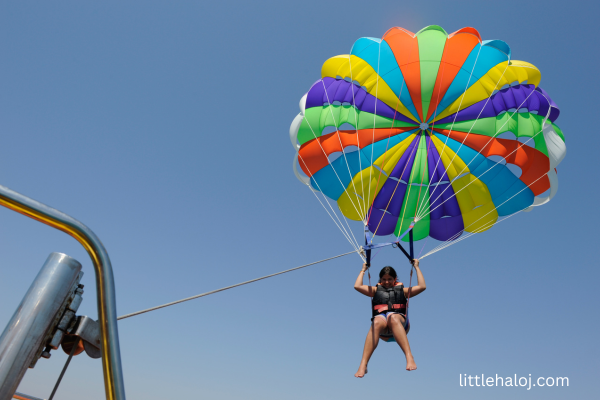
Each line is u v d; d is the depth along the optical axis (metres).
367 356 5.39
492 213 7.68
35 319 1.26
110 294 1.31
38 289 1.30
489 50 7.12
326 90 7.58
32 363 1.27
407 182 7.79
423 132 7.71
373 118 7.50
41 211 1.22
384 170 7.67
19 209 1.22
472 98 7.28
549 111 7.00
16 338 1.23
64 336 1.44
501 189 7.53
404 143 7.66
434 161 7.68
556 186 7.41
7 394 1.19
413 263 6.08
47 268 1.34
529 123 7.16
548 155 7.14
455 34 7.05
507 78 7.08
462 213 7.77
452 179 7.61
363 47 7.48
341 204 7.98
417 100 7.37
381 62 7.37
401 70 7.34
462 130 7.43
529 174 7.30
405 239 7.96
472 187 7.58
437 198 7.74
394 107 7.45
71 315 1.38
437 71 7.23
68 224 1.26
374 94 7.46
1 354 1.20
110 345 1.27
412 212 7.86
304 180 8.12
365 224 6.50
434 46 7.20
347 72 7.48
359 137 7.59
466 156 7.51
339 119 7.55
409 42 7.27
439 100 7.31
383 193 7.82
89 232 1.30
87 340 1.41
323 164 7.80
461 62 7.19
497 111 7.22
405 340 5.34
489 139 7.33
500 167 7.46
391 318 5.48
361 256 6.19
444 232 7.91
